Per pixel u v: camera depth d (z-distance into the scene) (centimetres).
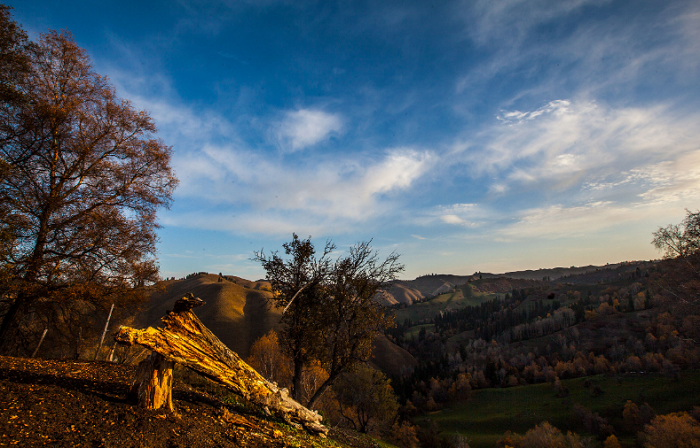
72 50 1595
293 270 1431
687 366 8212
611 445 6625
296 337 1365
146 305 1852
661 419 5081
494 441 7738
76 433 434
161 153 1730
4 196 1284
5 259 1250
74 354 1722
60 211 1485
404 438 3694
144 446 454
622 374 9606
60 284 1453
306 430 835
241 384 710
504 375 11938
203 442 521
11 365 737
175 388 823
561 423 8350
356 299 1416
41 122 1403
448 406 10394
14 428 401
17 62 1355
